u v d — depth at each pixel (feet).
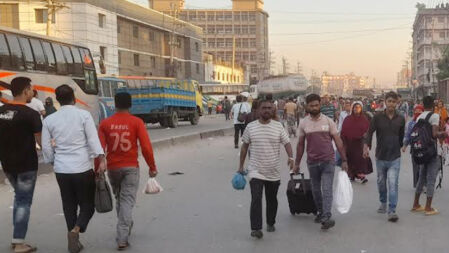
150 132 88.84
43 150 19.07
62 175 18.90
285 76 181.78
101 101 94.43
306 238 21.18
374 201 28.78
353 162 34.99
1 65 54.24
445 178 36.42
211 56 320.50
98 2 173.99
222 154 55.31
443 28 362.94
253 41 508.94
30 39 60.59
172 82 108.17
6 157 19.34
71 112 19.12
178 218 25.04
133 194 19.95
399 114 24.47
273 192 21.85
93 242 20.94
